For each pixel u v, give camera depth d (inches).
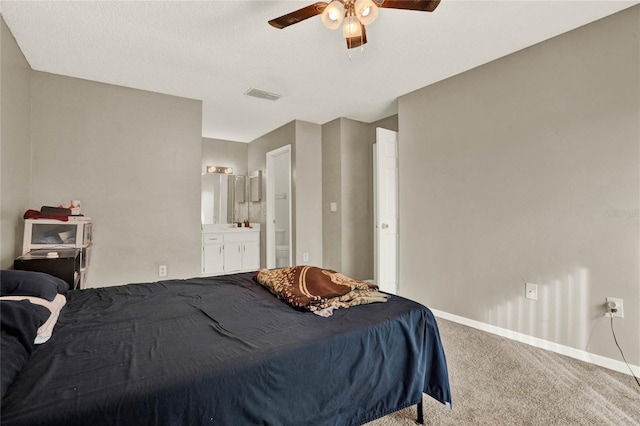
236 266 201.8
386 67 114.0
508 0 78.2
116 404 33.6
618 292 83.7
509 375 81.2
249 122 181.2
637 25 80.7
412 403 59.4
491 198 109.8
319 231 183.0
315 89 133.8
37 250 98.7
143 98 132.9
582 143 89.7
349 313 62.7
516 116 103.4
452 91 121.5
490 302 109.9
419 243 133.1
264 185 206.1
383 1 64.4
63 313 60.0
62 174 117.6
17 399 32.4
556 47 94.6
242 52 103.1
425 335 64.6
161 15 84.1
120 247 127.9
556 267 94.6
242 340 49.1
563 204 93.3
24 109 105.5
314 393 47.9
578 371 83.0
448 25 88.7
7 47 88.7
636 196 81.2
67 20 85.7
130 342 47.8
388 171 142.9
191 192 142.7
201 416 37.9
